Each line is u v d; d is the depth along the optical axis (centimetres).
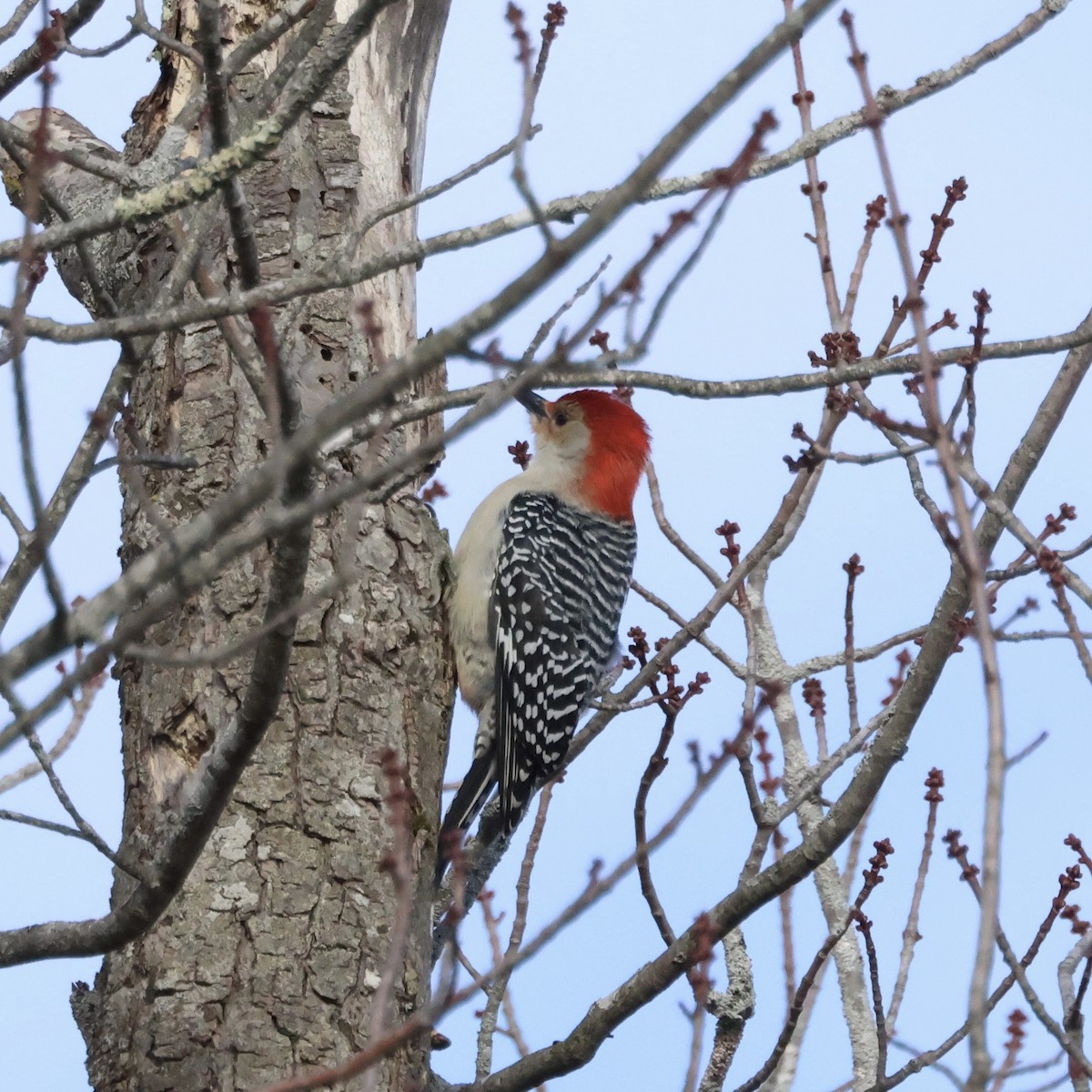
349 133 1225
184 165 884
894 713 906
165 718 1048
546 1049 919
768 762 1087
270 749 1041
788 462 1064
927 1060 920
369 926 1012
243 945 985
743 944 1025
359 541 1124
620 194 566
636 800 948
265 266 1171
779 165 840
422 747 1107
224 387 1123
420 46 1301
